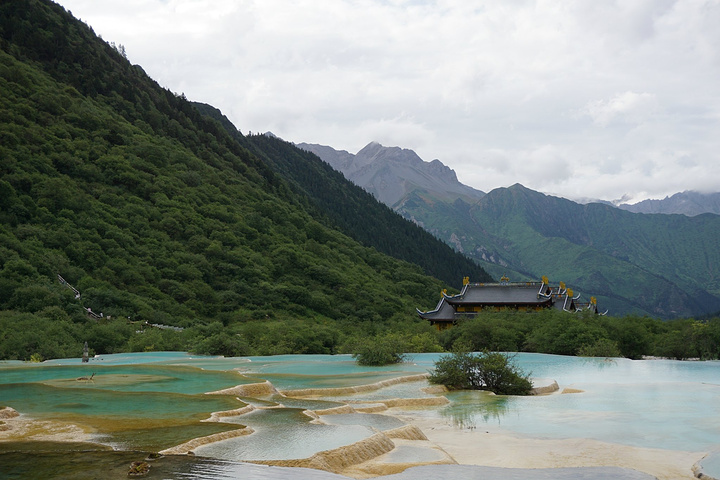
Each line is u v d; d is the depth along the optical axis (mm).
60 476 13062
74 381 29578
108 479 12891
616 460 17516
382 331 82500
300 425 19609
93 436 17188
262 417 21016
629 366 44344
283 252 143625
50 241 103688
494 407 27250
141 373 33656
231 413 21250
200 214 152250
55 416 20203
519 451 18734
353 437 17891
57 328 59531
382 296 135375
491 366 32688
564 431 21750
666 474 16078
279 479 13336
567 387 32938
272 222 170500
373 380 33281
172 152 183000
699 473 15789
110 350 59219
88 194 135250
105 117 179000
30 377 31547
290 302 117375
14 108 152875
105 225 121375
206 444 16703
